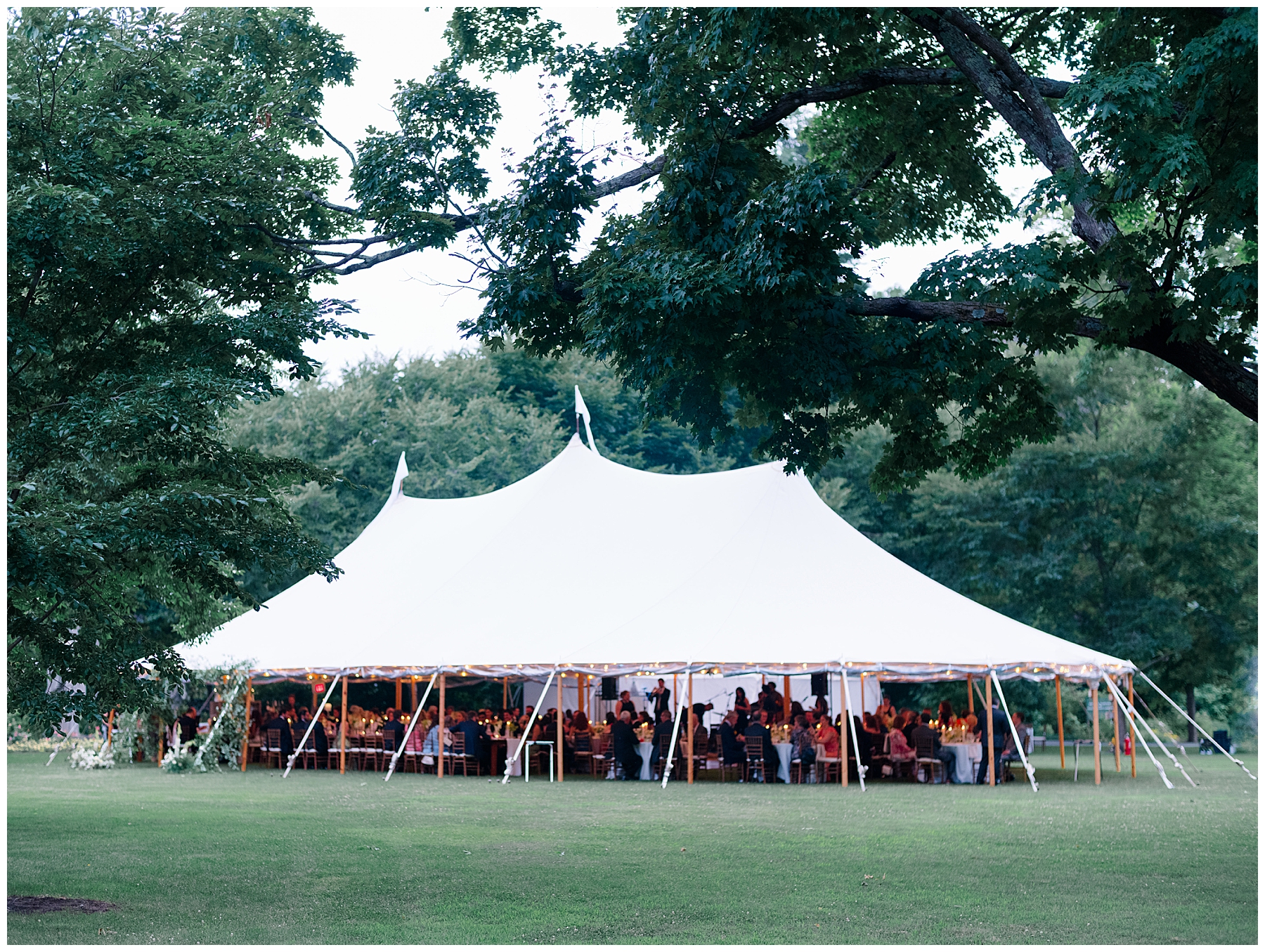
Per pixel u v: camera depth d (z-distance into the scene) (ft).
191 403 35.24
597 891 32.35
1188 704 126.00
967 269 36.22
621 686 95.91
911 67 44.93
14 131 35.01
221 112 43.24
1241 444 124.36
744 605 67.21
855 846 40.60
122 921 28.22
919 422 43.11
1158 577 122.93
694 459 162.81
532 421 161.07
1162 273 35.40
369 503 144.15
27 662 33.76
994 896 31.53
